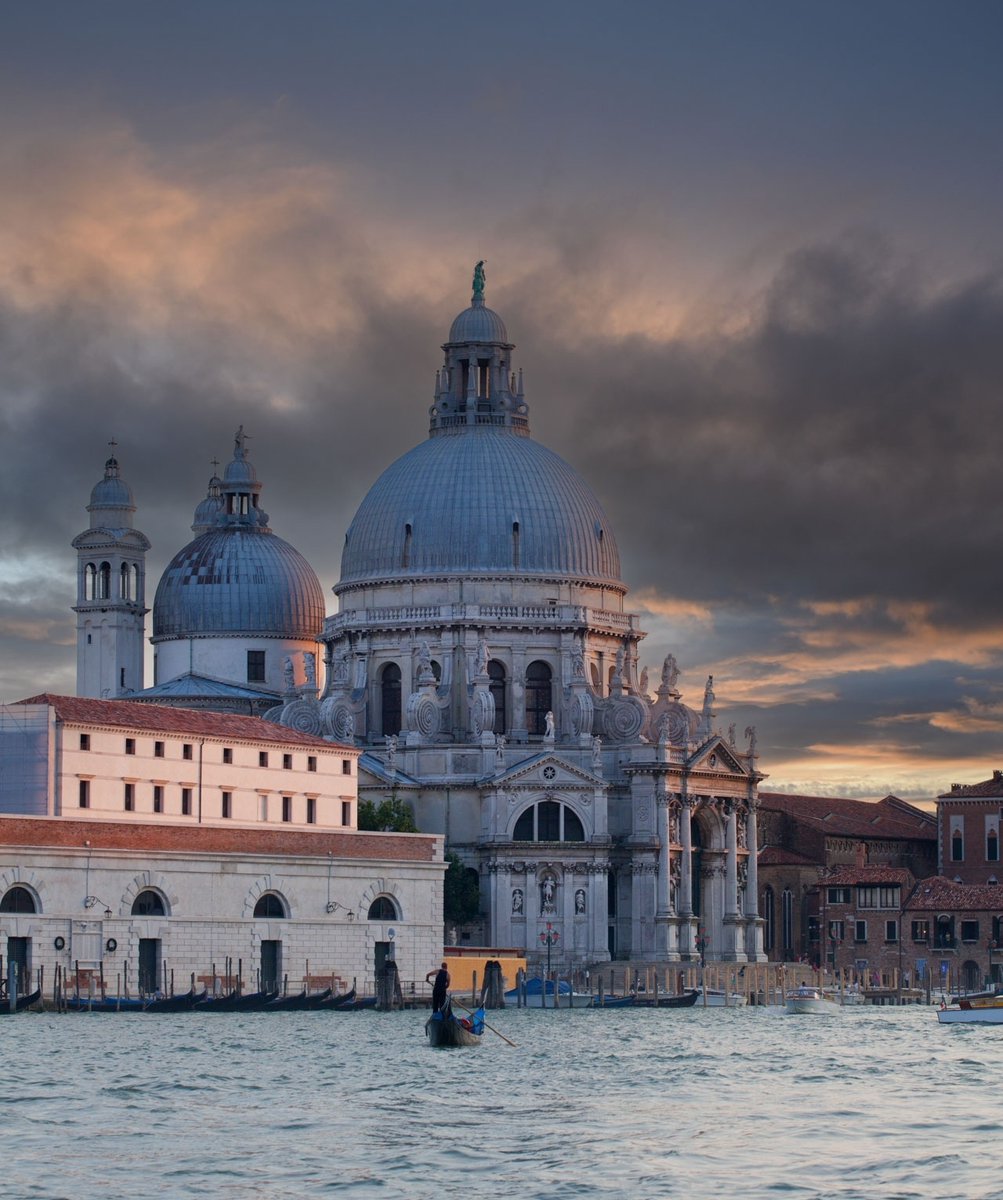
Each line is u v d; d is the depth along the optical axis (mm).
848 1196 80500
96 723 173750
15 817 158750
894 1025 165375
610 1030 155125
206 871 169625
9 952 157125
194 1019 154500
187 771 181625
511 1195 80812
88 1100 102375
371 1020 156625
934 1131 95188
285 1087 108562
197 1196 80500
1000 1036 151375
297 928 175000
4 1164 86125
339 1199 80188
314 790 194000
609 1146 90625
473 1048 132625
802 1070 121312
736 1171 85188
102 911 162875
